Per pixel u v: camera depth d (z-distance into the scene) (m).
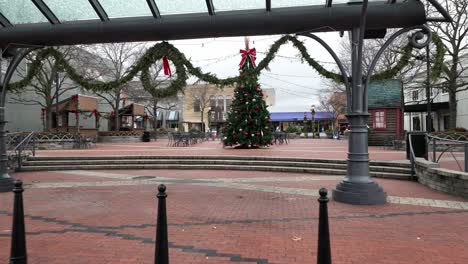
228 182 10.44
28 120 29.77
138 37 8.34
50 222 6.10
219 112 53.84
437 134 19.33
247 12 7.86
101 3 8.30
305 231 5.55
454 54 22.80
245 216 6.47
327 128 59.50
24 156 14.32
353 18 7.47
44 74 26.64
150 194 8.68
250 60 9.39
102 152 17.66
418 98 37.75
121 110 35.81
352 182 7.59
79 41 8.62
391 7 7.40
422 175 9.90
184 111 56.03
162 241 3.49
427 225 5.89
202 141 30.48
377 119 23.53
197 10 8.54
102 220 6.21
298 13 7.62
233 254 4.54
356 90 7.65
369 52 27.41
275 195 8.47
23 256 3.81
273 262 4.29
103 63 28.66
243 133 20.80
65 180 11.06
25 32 8.48
